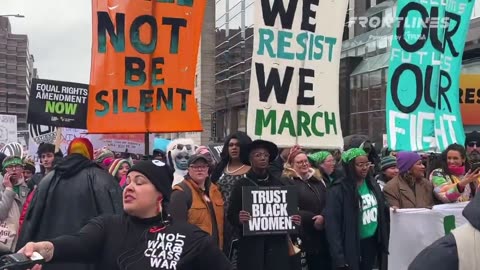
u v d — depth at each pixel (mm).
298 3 6348
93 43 5832
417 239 5695
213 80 37281
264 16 6211
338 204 5523
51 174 4762
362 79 29375
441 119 7203
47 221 4637
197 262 2850
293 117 6355
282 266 5191
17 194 6066
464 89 16500
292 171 6062
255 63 6203
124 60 5863
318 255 5918
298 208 5711
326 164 6527
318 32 6473
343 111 30906
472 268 2305
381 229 5777
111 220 2961
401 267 5727
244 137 5844
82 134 11773
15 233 5555
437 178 6125
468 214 2371
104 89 5832
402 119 6934
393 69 6922
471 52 23844
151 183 2902
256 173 5293
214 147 9648
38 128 12086
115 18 5844
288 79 6336
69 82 10508
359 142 7984
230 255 5285
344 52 31438
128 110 5875
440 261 2338
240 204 5219
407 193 6004
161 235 2855
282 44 6305
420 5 7008
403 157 6031
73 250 2793
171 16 5980
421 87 7055
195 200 5051
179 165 6363
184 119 6008
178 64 6012
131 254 2834
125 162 7004
